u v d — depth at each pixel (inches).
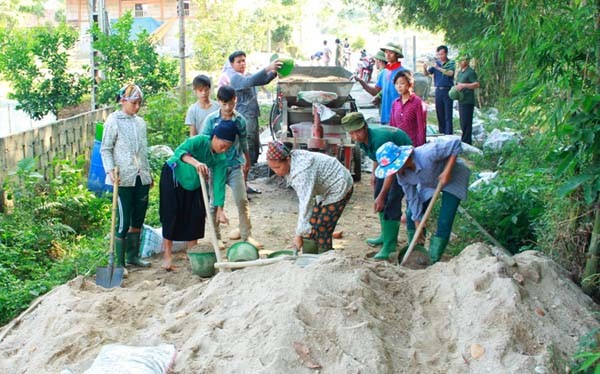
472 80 535.8
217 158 282.8
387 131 273.7
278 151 240.1
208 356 181.8
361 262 220.1
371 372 171.6
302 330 180.4
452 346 186.9
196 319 203.0
